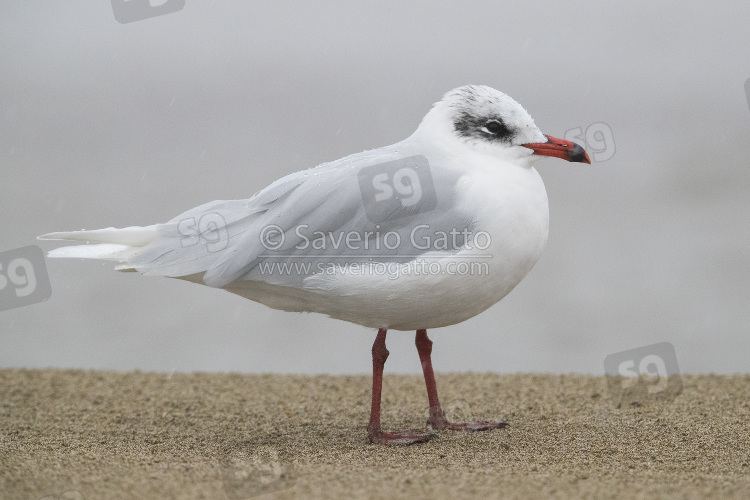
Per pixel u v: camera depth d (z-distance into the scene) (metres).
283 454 8.73
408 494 7.05
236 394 11.57
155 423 10.23
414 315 9.16
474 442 9.22
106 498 7.02
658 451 8.72
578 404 10.85
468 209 8.78
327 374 12.88
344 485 7.35
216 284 9.16
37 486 7.33
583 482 7.42
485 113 9.27
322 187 9.05
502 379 12.19
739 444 8.94
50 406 11.02
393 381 12.22
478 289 8.96
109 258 9.41
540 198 9.19
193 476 7.70
